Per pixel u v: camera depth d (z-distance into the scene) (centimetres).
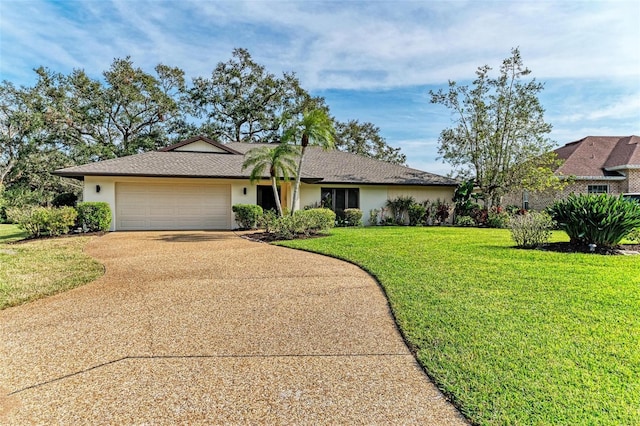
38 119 2945
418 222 2092
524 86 2173
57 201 2392
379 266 788
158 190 1747
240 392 308
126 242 1250
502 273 714
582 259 863
